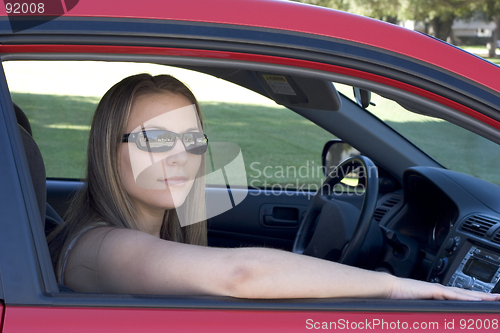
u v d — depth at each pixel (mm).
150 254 1004
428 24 32812
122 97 1170
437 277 1643
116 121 1163
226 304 921
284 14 966
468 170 2000
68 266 1100
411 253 1819
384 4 23469
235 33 942
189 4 941
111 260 1029
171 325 884
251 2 967
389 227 2025
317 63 968
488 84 1002
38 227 891
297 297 965
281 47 953
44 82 8828
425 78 989
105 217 1165
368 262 1793
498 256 1541
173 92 1207
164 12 929
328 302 950
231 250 1006
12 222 870
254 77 1964
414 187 2014
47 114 8586
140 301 902
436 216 1919
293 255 1015
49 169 5758
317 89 1822
